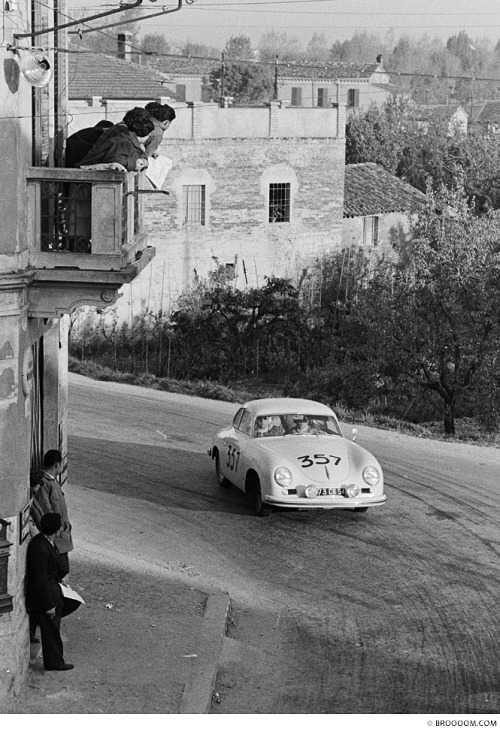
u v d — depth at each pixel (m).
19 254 9.79
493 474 18.80
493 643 11.68
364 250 44.16
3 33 9.35
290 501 15.12
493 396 24.92
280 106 40.31
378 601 12.92
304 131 40.88
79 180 10.18
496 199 61.50
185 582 13.17
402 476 18.39
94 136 12.07
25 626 10.08
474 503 16.81
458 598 12.98
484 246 26.66
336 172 41.81
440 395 27.11
